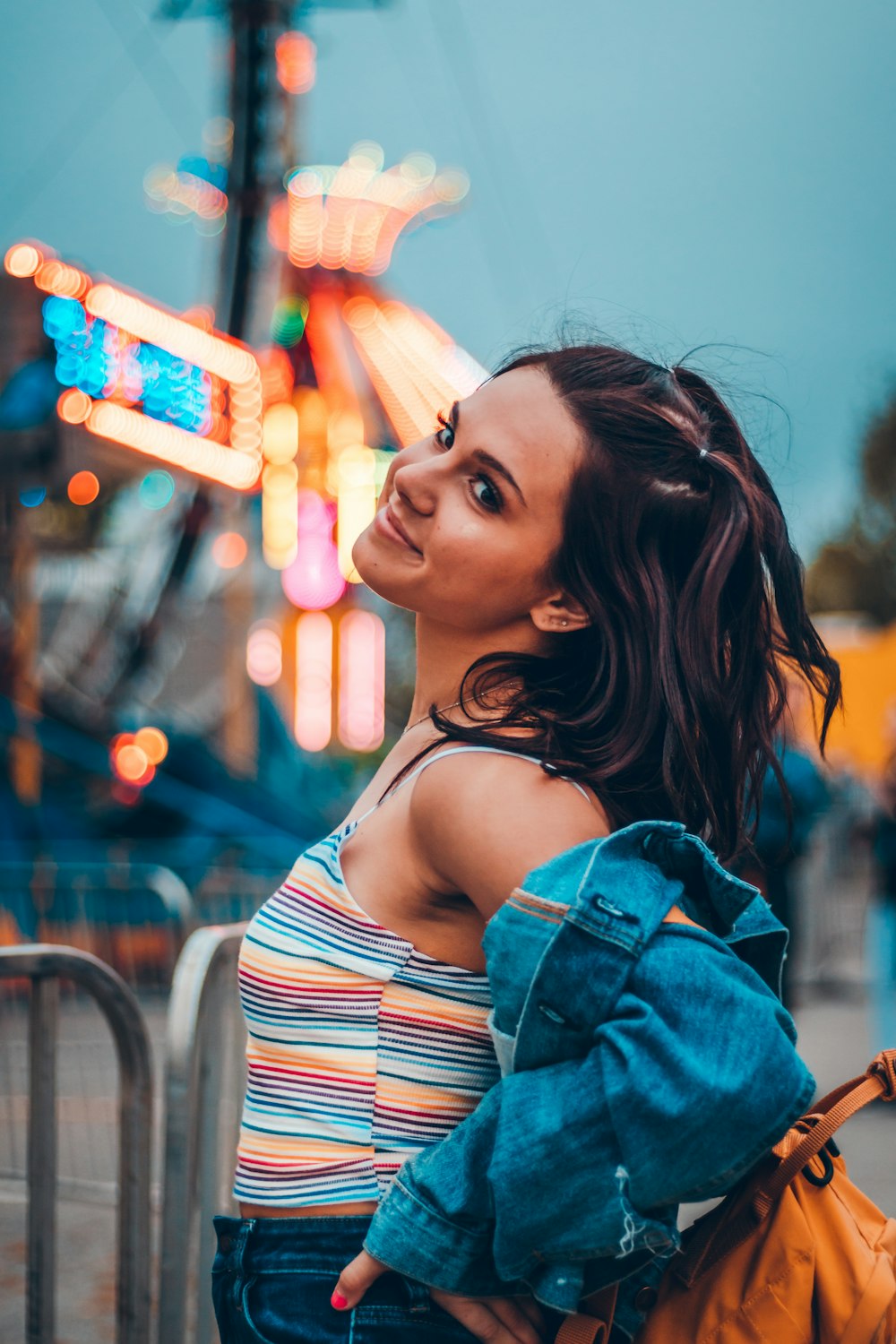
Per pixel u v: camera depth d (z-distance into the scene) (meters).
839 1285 1.19
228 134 10.97
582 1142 1.07
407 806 1.27
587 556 1.28
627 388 1.33
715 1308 1.18
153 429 8.29
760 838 5.05
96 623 12.83
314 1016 1.26
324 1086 1.25
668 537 1.29
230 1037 2.86
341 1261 1.22
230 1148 2.88
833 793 11.14
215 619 15.02
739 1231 1.21
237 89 10.95
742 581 1.34
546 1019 1.11
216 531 11.99
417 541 1.32
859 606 29.73
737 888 1.20
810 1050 6.76
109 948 6.46
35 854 8.75
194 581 12.39
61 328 7.43
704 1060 1.05
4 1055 4.00
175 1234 2.42
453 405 1.38
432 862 1.22
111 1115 4.27
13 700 9.78
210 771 10.12
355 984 1.26
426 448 1.42
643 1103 1.04
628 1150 1.05
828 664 1.42
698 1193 1.05
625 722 1.26
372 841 1.29
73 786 9.52
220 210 11.02
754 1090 1.04
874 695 18.52
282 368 11.76
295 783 12.02
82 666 12.12
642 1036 1.07
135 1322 2.42
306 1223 1.23
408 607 1.35
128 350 8.00
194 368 8.67
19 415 7.68
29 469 7.91
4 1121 4.12
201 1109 2.62
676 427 1.31
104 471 8.96
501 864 1.16
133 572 12.61
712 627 1.27
